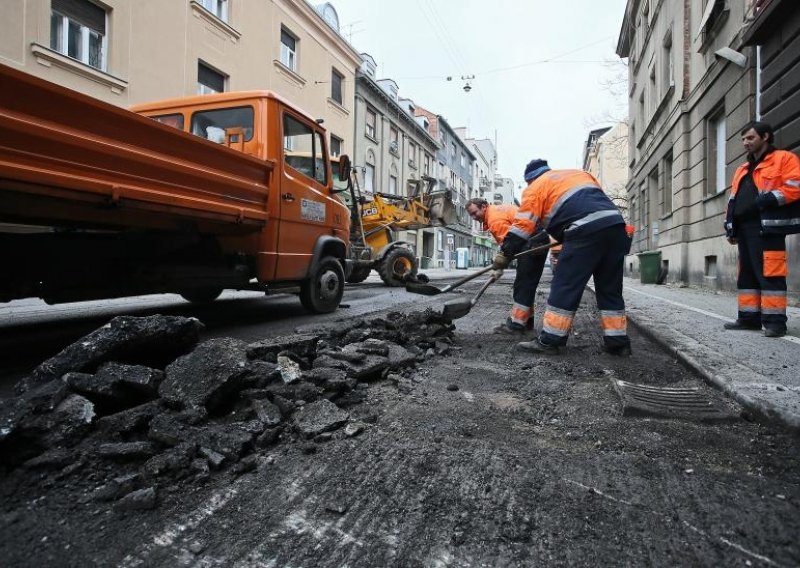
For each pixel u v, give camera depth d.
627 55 21.66
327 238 5.76
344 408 2.41
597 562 1.26
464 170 46.28
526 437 2.06
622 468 1.77
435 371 3.14
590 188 3.62
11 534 1.37
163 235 4.05
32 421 1.79
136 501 1.51
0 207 2.75
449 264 38.22
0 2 7.84
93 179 2.88
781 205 3.77
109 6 9.60
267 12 14.73
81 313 5.71
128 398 2.15
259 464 1.81
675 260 11.77
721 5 8.84
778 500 1.54
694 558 1.27
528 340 4.23
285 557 1.29
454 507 1.52
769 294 3.97
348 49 19.91
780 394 2.35
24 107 2.50
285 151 5.08
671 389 2.63
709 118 9.85
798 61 6.13
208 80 12.70
